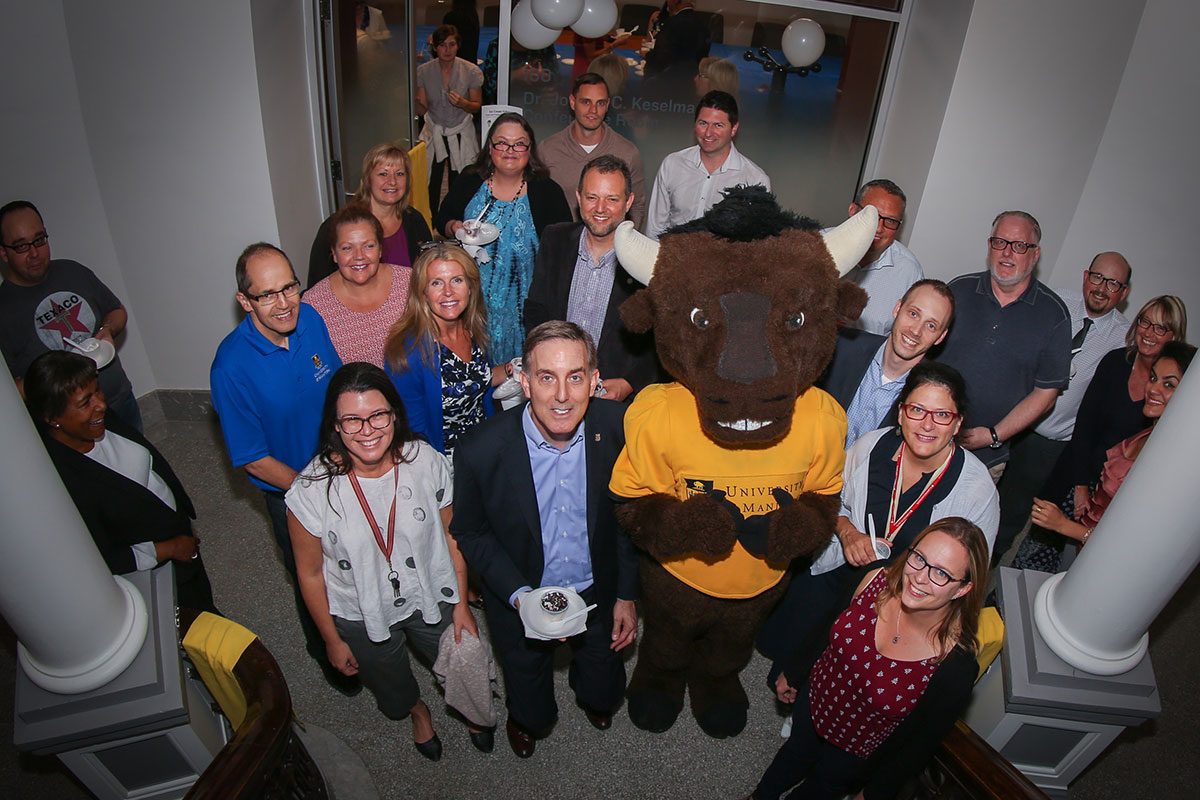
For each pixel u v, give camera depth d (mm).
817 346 2416
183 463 5008
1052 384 3436
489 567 2676
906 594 2229
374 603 2658
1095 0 4777
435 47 5801
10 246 3760
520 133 3877
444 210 4375
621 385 3381
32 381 2682
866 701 2371
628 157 4961
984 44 4902
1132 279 5328
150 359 5258
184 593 3205
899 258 3844
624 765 3312
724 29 5648
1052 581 2746
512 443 2545
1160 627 4355
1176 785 3488
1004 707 2771
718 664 3121
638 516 2533
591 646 2963
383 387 2453
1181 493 2191
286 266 2830
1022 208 5363
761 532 2523
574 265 3525
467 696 2938
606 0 5312
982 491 2678
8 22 4199
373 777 3229
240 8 4430
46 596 2248
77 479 2783
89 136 4625
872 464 2824
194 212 4879
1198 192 4969
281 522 3199
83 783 2686
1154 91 4941
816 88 5816
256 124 4684
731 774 3309
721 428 2289
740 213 2447
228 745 2211
